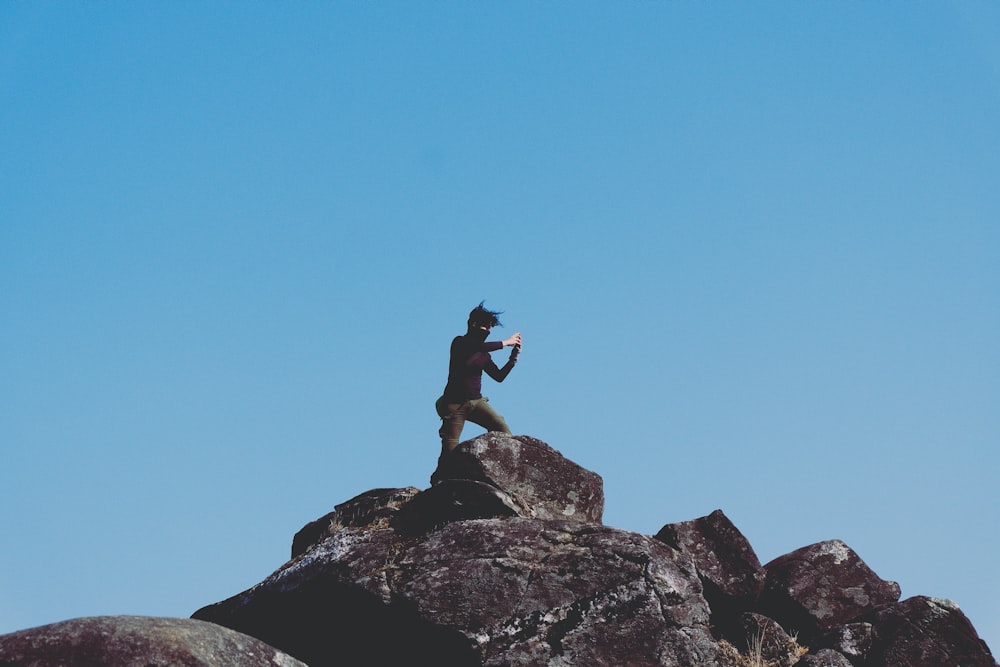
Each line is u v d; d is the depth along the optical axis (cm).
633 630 1281
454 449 1473
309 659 1376
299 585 1391
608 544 1343
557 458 1496
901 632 1373
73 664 972
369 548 1387
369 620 1327
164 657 999
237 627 1439
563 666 1251
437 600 1288
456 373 1570
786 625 1435
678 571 1346
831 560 1479
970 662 1355
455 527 1377
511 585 1296
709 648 1296
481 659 1252
